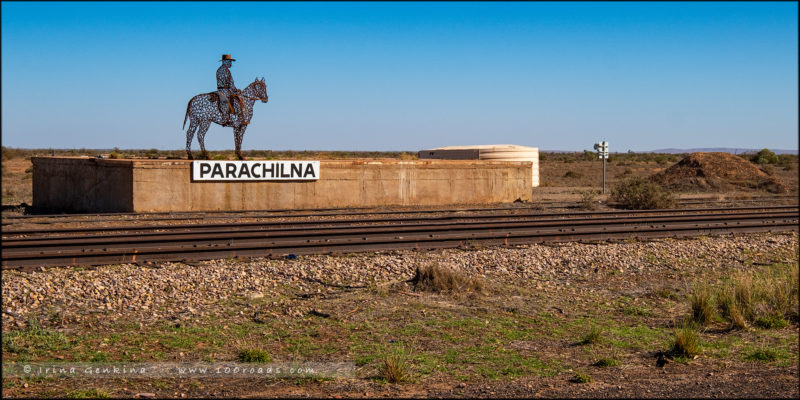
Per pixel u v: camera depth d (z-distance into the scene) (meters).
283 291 13.23
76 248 16.09
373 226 20.06
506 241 18.77
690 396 8.23
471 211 29.23
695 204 34.34
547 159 124.75
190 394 7.96
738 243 19.38
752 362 10.00
